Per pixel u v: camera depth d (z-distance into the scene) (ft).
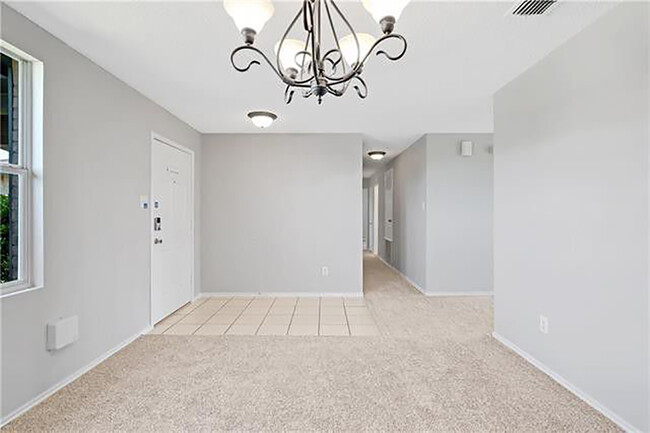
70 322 7.67
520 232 9.23
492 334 10.94
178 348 9.95
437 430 6.23
